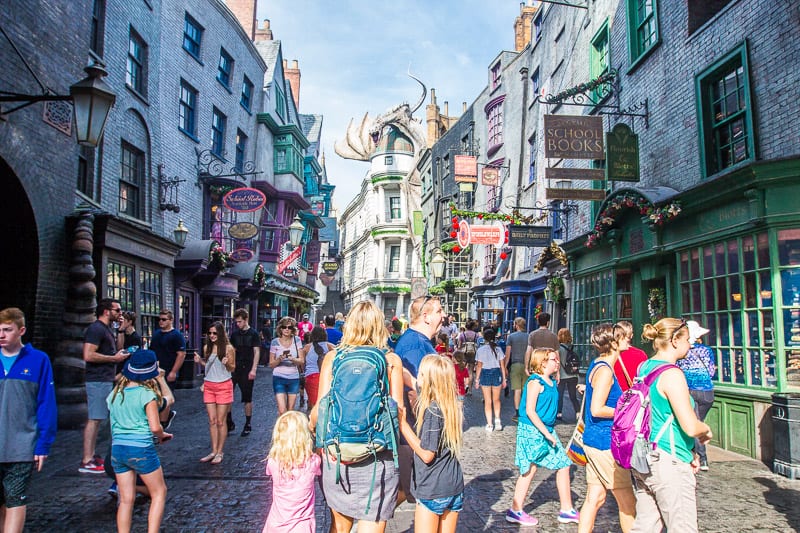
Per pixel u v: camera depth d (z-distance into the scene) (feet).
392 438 11.70
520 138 73.77
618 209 36.47
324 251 172.24
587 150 38.96
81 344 30.89
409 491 12.94
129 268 41.06
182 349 26.73
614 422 12.37
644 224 34.91
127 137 45.65
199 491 19.65
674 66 34.14
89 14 34.60
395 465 11.82
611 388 14.57
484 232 66.85
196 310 60.49
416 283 119.85
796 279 23.22
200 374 60.18
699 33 31.48
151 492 14.78
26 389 13.99
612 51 43.62
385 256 168.04
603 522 16.96
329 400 11.82
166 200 53.93
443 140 110.42
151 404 14.75
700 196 27.76
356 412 11.42
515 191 74.74
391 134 170.30
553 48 61.46
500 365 32.24
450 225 98.27
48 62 30.19
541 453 16.78
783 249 23.52
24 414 13.91
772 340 24.00
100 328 22.44
